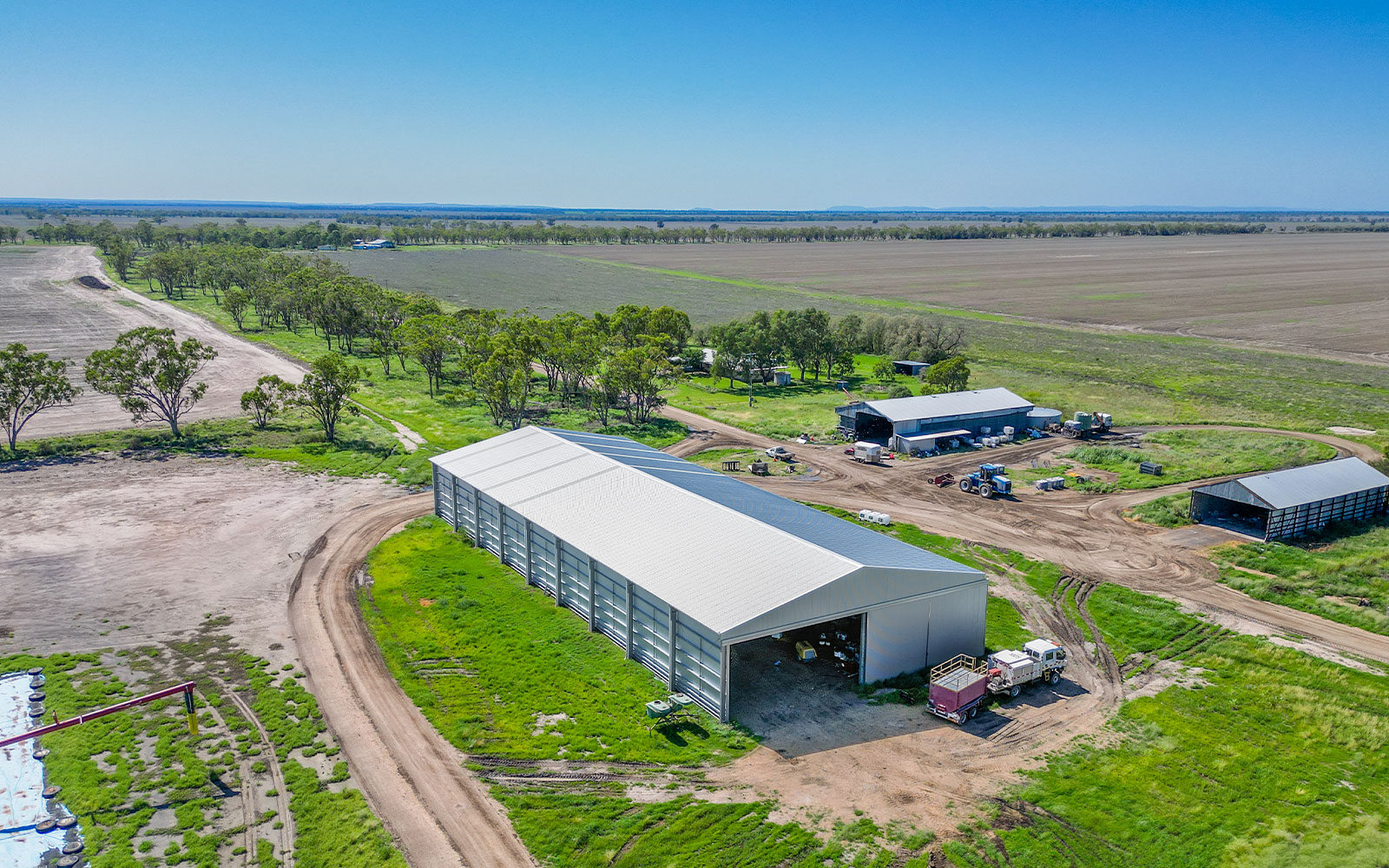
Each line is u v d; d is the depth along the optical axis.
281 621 53.66
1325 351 163.62
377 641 51.09
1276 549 67.44
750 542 49.47
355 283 182.75
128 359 95.94
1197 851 33.97
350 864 32.91
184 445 94.19
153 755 39.44
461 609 55.38
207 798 36.47
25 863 31.84
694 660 44.22
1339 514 73.31
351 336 156.50
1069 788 37.84
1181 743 41.47
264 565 62.59
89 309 197.75
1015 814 36.12
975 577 49.53
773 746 40.94
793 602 43.00
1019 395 122.00
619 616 50.41
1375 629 54.09
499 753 40.19
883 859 33.25
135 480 82.06
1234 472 87.62
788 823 35.34
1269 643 52.25
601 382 109.81
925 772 39.00
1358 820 35.75
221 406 112.44
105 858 32.59
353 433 100.69
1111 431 105.56
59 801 35.88
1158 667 49.34
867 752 40.53
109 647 50.06
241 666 48.06
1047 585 61.06
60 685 45.44
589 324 136.12
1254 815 36.19
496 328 141.75
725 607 43.72
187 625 53.03
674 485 58.97
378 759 39.69
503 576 61.00
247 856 33.19
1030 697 45.94
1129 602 58.19
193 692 42.97
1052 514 76.50
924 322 162.62
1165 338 179.88
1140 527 73.31
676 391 129.62
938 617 48.53
